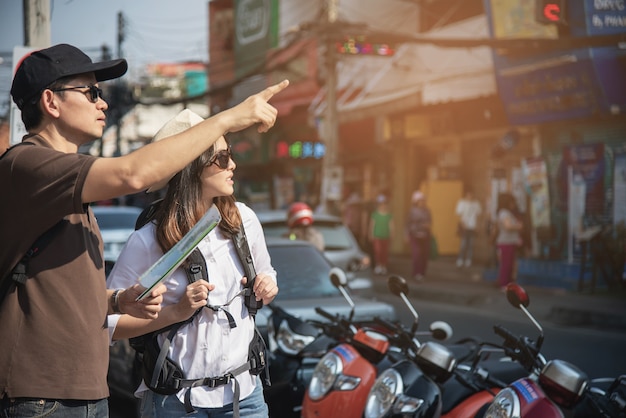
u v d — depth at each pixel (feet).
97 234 9.21
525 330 39.93
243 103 8.64
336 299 23.82
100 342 8.95
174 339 10.67
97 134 9.41
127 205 98.17
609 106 51.16
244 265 10.91
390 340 16.96
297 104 91.45
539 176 57.11
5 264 8.71
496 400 13.15
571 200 54.90
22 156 8.58
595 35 50.14
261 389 11.30
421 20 72.13
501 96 58.75
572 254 54.75
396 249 78.38
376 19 77.36
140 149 8.32
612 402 13.29
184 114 11.22
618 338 37.27
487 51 62.03
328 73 64.34
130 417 24.08
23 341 8.55
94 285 8.95
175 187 10.82
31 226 8.57
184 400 10.62
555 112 55.01
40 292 8.64
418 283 59.77
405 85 72.49
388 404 14.60
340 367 16.63
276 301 23.38
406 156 77.00
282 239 26.43
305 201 84.38
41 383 8.52
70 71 9.10
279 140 99.81
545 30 53.67
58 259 8.73
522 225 53.88
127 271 10.87
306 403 17.06
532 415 12.65
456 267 65.31
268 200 104.58
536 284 56.13
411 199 76.59
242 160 108.58
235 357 10.80
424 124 69.72
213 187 10.78
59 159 8.46
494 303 49.83
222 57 116.57
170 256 8.84
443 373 14.74
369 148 80.89
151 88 165.89
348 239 37.58
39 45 26.86
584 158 53.98
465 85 63.21
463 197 70.59
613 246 51.60
